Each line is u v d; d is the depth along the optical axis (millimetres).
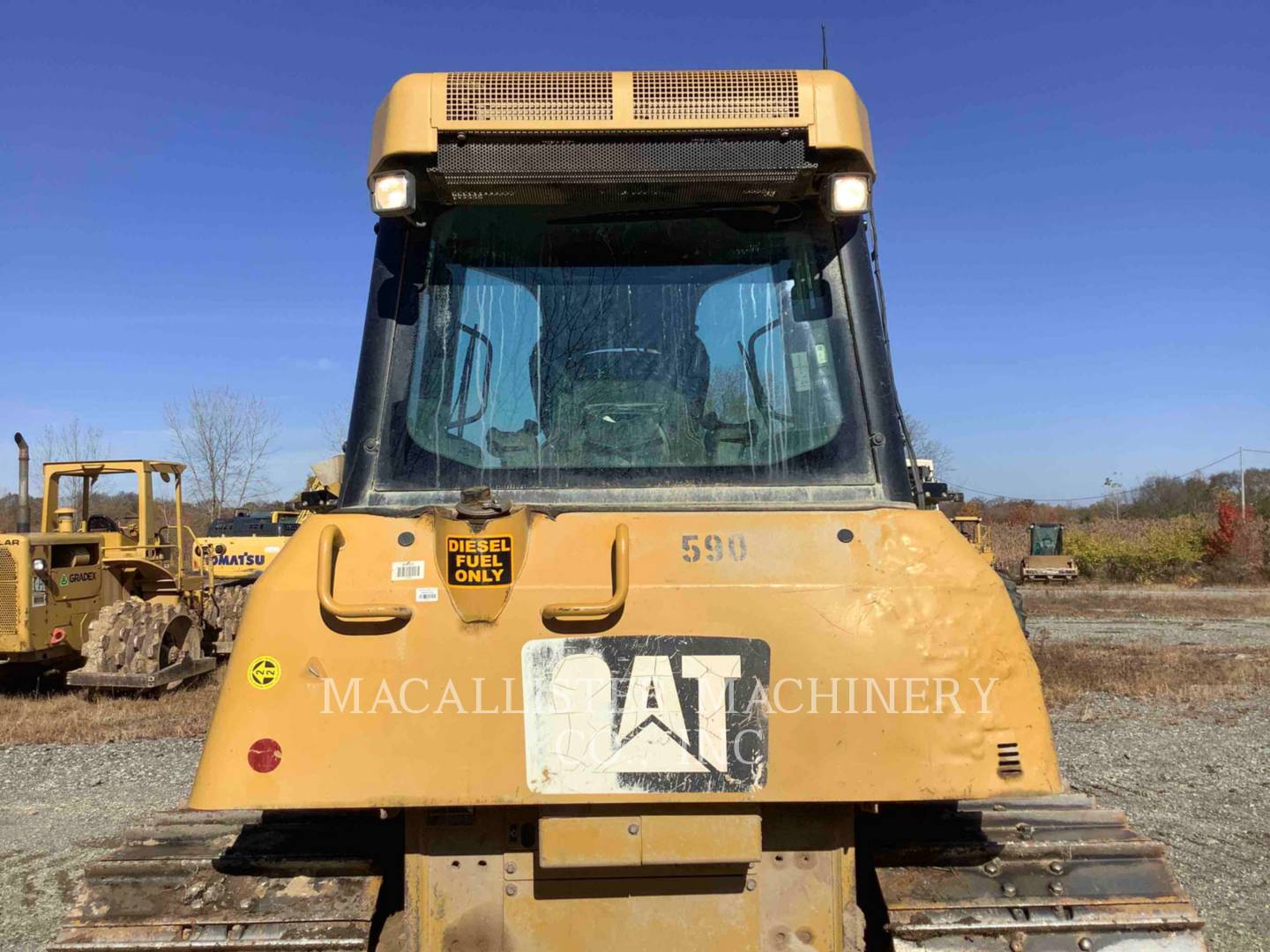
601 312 2750
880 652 2279
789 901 2410
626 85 2586
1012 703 2281
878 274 2766
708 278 2766
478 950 2377
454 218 2777
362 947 2266
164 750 8922
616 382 2709
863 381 2686
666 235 2785
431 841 2400
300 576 2314
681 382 2713
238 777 2217
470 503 2316
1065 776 7613
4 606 11500
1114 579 34469
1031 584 33562
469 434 2670
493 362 2713
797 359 2717
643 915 2369
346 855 2537
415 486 2623
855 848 2611
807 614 2287
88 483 13680
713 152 2607
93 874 2494
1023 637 2322
